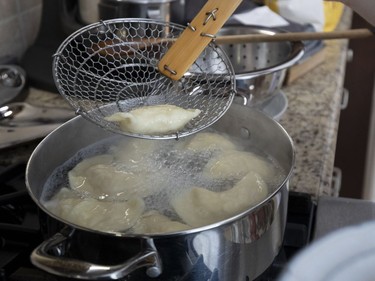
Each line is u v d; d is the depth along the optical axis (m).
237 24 0.64
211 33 0.39
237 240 0.32
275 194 0.33
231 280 0.34
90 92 0.46
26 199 0.41
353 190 1.03
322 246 0.39
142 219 0.36
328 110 0.59
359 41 0.92
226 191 0.38
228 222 0.31
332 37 0.55
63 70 0.49
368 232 0.41
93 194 0.39
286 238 0.40
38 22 0.69
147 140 0.44
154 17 0.56
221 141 0.45
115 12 0.56
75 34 0.42
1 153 0.50
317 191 0.46
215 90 0.44
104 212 0.36
